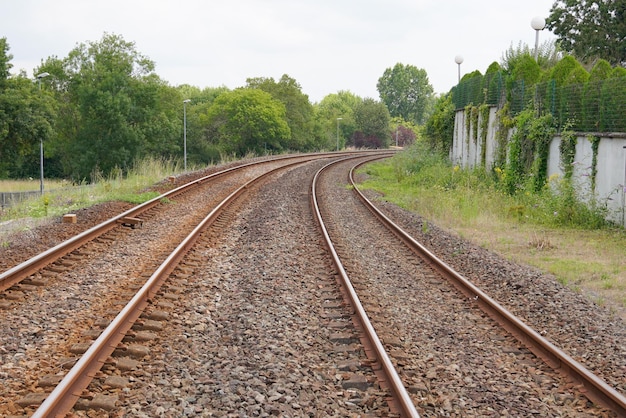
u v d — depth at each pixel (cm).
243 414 541
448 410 573
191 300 902
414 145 4072
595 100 1758
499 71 2717
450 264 1253
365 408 570
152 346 701
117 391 571
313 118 10119
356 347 723
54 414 507
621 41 4484
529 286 1042
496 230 1675
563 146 1891
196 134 7831
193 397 571
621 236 1515
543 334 814
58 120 6694
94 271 1058
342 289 980
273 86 9538
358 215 1961
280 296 946
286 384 611
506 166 2300
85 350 662
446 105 3772
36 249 1186
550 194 1842
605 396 584
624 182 1584
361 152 8444
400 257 1308
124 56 6819
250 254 1266
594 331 816
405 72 17225
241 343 732
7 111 4019
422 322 856
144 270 1079
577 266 1215
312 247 1366
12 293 870
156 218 1719
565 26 4741
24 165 7294
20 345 686
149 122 6600
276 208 2036
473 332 817
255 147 8169
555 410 580
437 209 2011
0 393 558
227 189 2677
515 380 651
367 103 11731
